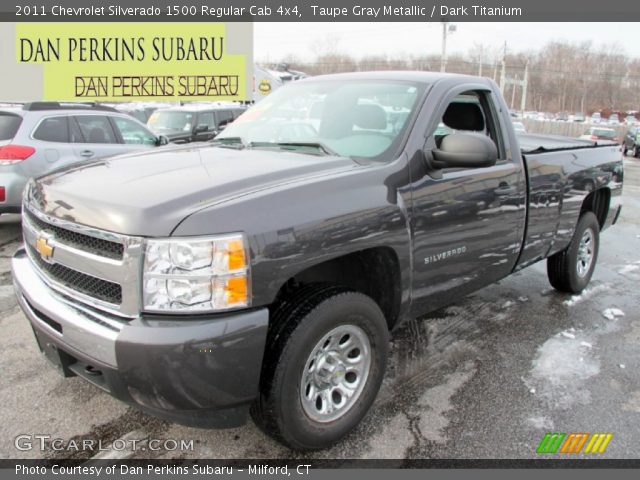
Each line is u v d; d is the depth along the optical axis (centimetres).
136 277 212
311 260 237
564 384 346
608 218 538
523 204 378
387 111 321
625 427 300
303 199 241
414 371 357
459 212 318
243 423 239
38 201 262
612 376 358
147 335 206
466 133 311
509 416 308
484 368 363
